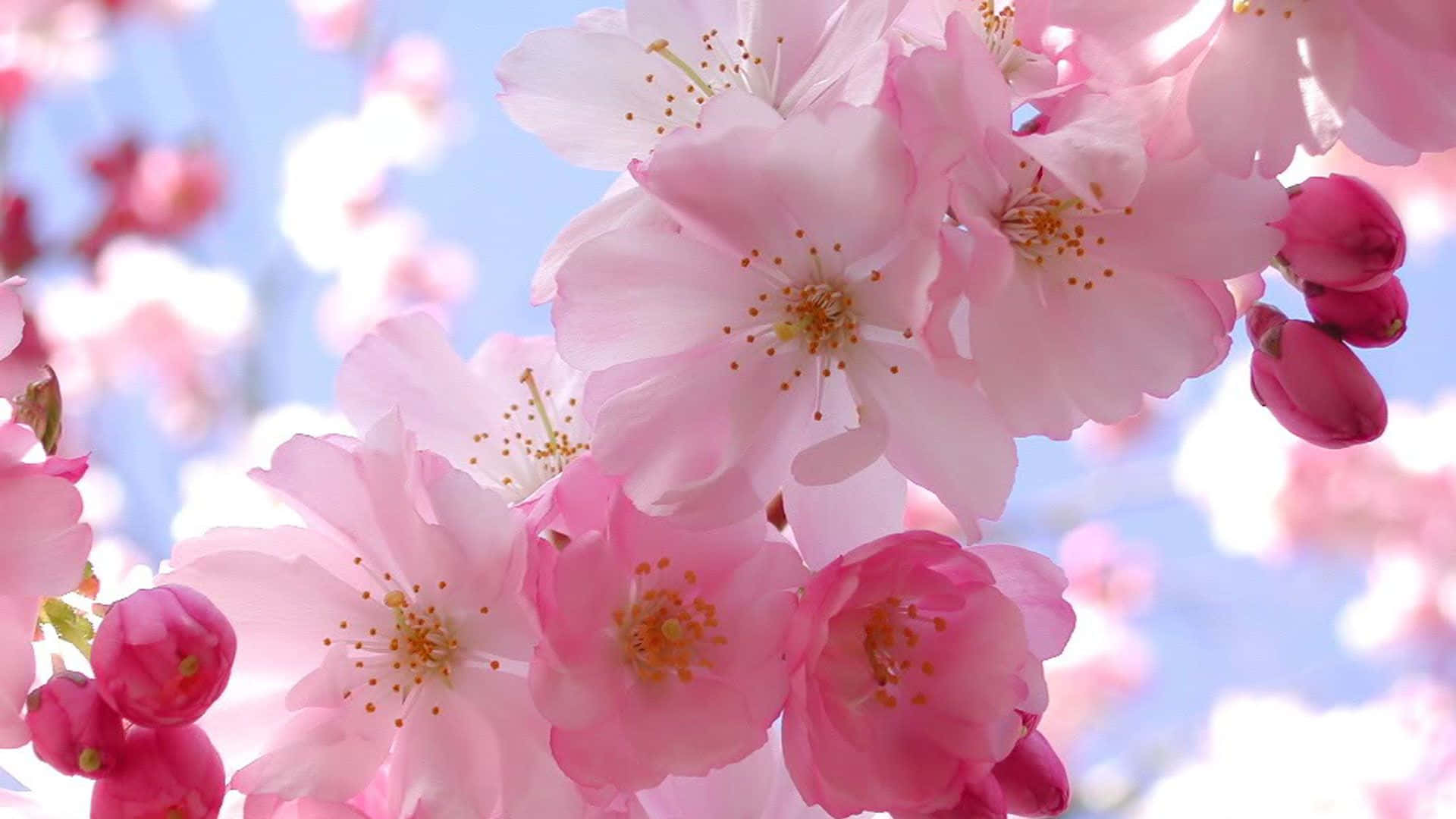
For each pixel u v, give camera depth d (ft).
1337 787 2.88
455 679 1.24
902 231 1.22
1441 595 3.09
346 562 1.25
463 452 1.34
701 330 1.24
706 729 1.21
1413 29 1.25
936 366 1.20
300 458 1.23
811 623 1.21
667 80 1.32
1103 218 1.25
